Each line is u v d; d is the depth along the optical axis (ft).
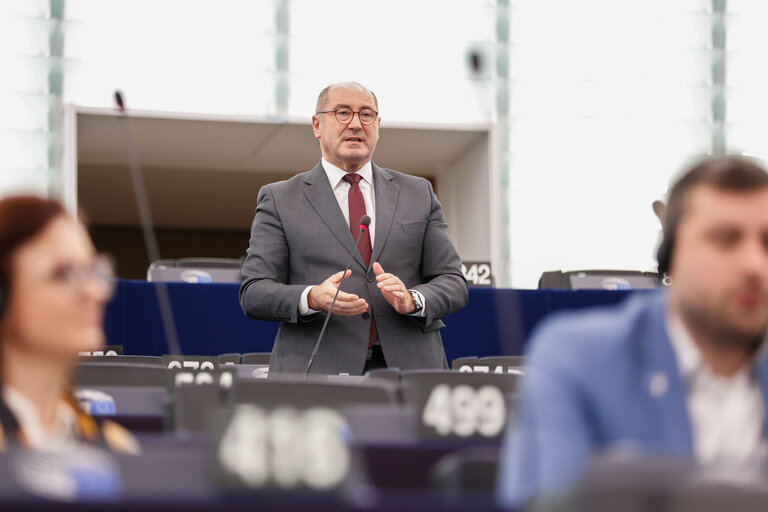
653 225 49.60
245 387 9.20
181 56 46.85
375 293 18.33
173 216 78.79
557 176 49.88
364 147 19.11
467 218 52.90
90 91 45.88
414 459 7.29
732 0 50.06
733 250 6.39
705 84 50.01
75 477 5.54
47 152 45.19
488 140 49.24
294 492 5.29
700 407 6.83
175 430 9.48
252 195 72.08
